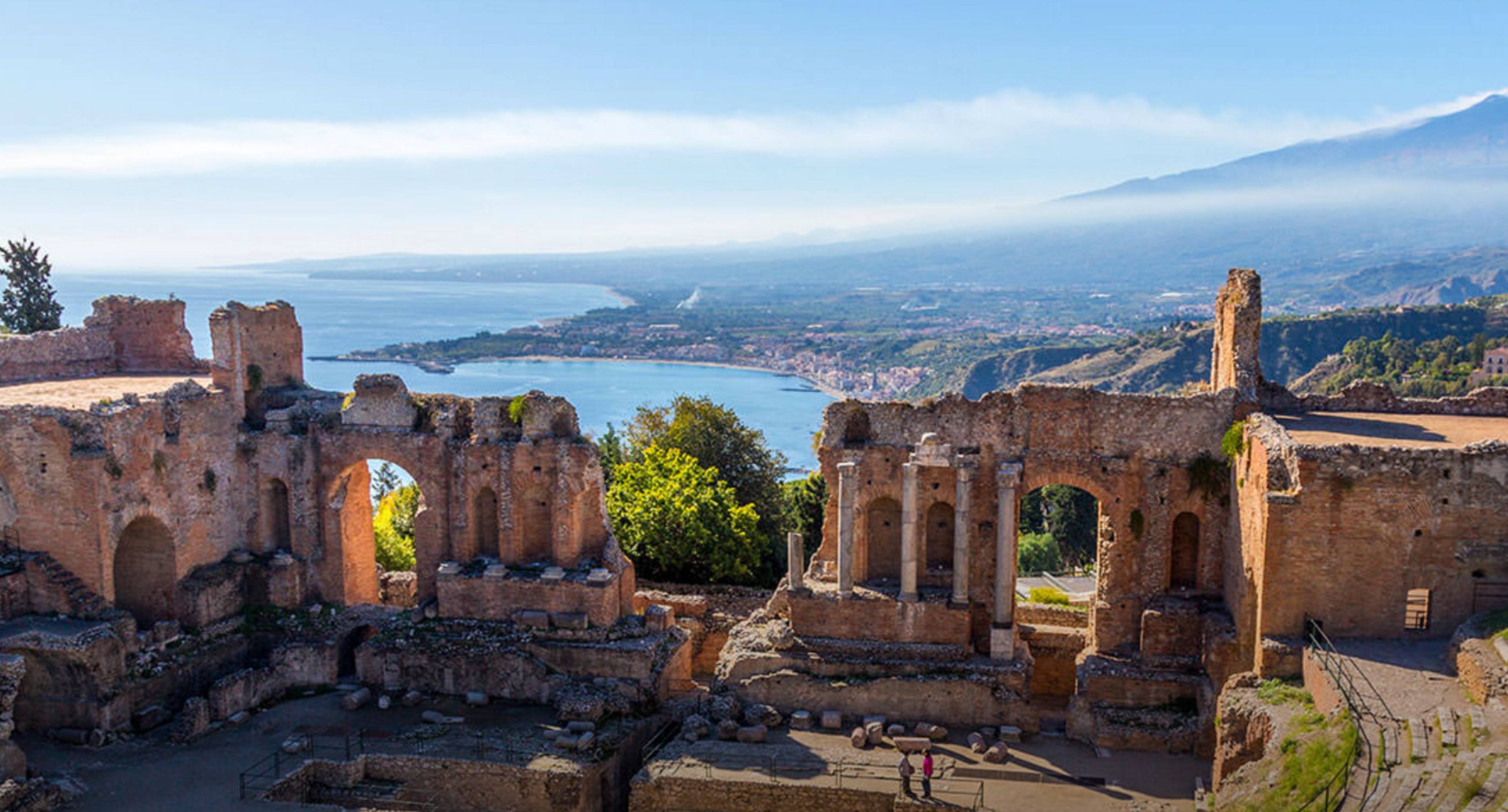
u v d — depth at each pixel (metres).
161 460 47.22
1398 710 32.75
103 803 38.31
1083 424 46.91
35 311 79.62
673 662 48.72
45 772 40.22
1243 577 42.56
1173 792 39.53
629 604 51.25
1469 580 38.25
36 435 43.97
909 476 46.41
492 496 51.09
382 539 68.81
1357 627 39.03
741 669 46.78
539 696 47.34
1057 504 106.25
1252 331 46.97
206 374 57.56
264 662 50.41
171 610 48.25
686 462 69.19
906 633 47.12
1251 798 32.59
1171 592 47.28
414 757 41.75
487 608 49.59
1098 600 47.81
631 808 40.41
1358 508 38.47
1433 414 48.91
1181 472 46.34
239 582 51.34
